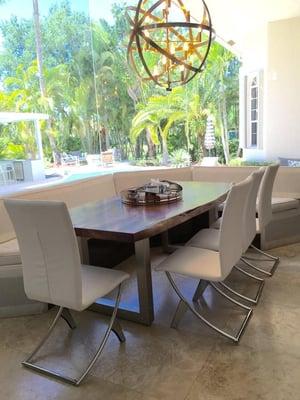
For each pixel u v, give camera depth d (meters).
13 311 2.38
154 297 2.57
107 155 7.91
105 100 7.80
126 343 2.01
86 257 2.63
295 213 3.54
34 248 1.67
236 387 1.62
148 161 8.23
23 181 6.62
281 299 2.43
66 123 7.32
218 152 8.34
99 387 1.67
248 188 2.06
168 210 2.30
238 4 4.93
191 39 3.18
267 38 5.71
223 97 8.09
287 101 5.71
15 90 6.61
